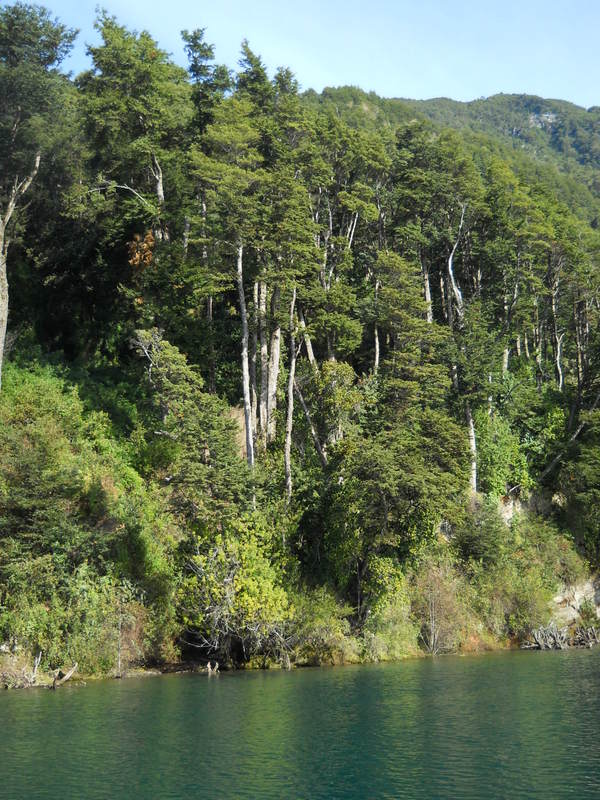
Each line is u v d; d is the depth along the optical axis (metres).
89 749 19.73
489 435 55.91
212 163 41.53
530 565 51.41
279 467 43.22
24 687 29.50
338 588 40.31
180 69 52.56
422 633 43.00
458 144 65.44
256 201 41.75
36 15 43.41
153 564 35.66
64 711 24.53
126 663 32.97
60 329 51.28
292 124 52.59
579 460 57.22
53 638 31.09
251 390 51.75
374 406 48.00
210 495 35.44
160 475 41.44
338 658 37.75
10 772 17.66
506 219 61.78
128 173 50.28
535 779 16.97
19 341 47.06
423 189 59.97
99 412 43.59
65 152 46.22
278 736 21.16
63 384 44.19
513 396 58.47
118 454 41.78
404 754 19.22
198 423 36.84
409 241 59.16
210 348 47.56
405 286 52.53
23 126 43.44
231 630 34.62
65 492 34.59
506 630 47.50
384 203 61.69
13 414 38.91
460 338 54.69
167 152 48.59
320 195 56.22
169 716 23.72
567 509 57.47
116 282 52.50
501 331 61.84
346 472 40.19
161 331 43.31
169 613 34.72
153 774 17.47
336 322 47.81
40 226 50.50
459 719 23.31
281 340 53.41
